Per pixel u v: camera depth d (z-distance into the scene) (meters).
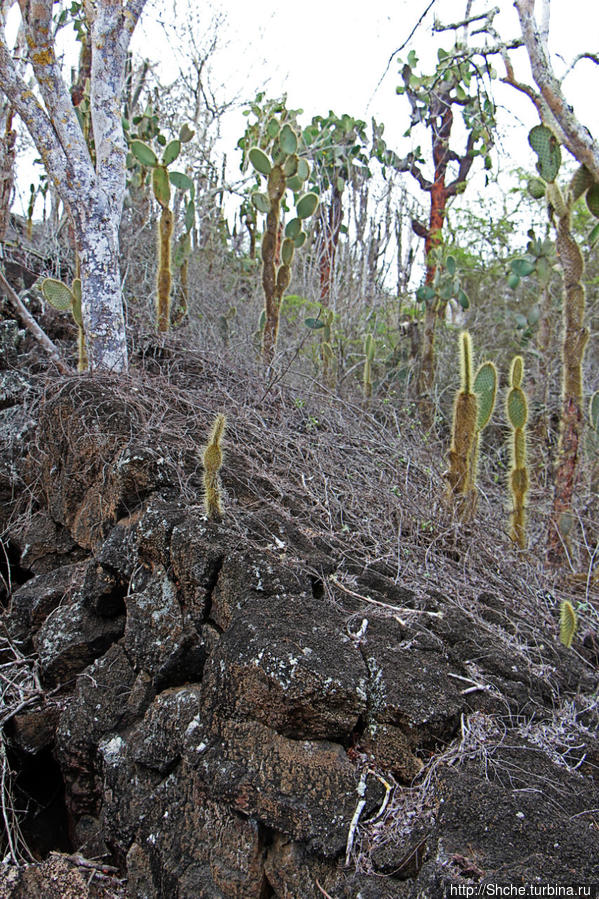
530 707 2.63
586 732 2.57
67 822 3.01
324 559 3.14
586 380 6.56
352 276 7.82
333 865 2.21
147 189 7.26
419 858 2.09
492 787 2.16
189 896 2.34
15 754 3.00
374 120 7.98
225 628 2.80
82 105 5.83
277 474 3.76
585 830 2.04
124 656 3.00
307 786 2.31
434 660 2.72
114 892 2.55
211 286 7.35
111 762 2.71
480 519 4.01
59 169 4.18
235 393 4.50
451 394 6.63
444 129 7.47
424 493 3.96
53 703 3.06
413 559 3.42
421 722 2.41
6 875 2.52
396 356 7.61
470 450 3.79
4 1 5.64
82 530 3.66
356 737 2.45
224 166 9.10
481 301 9.02
